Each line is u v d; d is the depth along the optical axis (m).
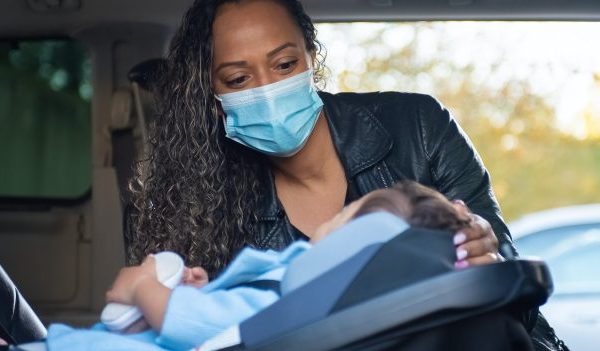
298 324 2.27
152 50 4.55
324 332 2.22
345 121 3.42
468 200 3.36
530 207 13.11
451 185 3.38
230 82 3.26
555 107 12.41
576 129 12.77
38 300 4.82
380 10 4.31
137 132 4.59
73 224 4.84
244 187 3.39
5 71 5.29
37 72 5.32
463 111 12.12
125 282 2.58
